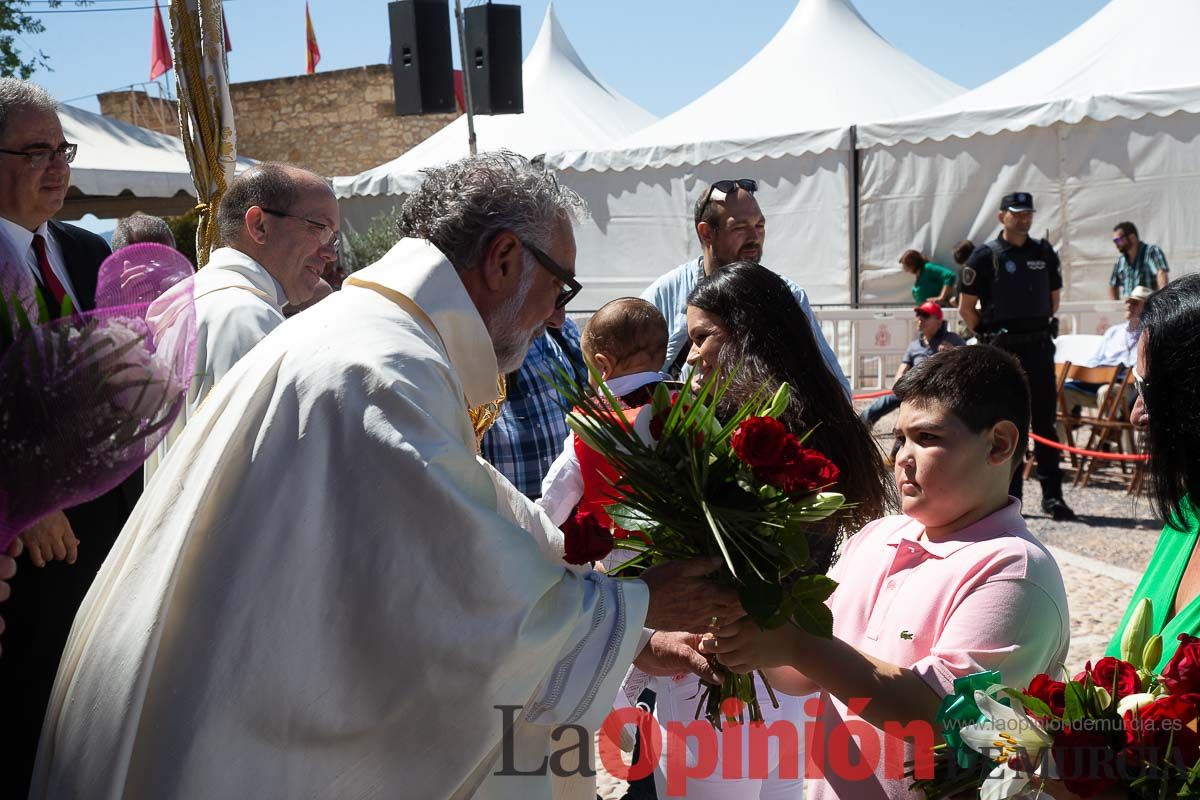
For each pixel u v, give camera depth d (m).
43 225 3.03
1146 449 1.85
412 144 22.41
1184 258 12.21
